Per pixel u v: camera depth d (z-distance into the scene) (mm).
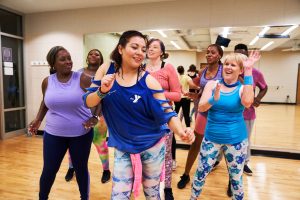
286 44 4859
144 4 4438
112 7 4602
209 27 4156
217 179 2975
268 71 5891
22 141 4688
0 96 4727
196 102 2639
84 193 1971
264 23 3918
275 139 4617
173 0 4277
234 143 1770
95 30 4738
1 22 4727
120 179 1304
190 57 4875
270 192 2668
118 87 1239
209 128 1849
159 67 2184
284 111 6230
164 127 1348
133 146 1287
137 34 1222
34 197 2494
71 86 1824
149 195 1392
